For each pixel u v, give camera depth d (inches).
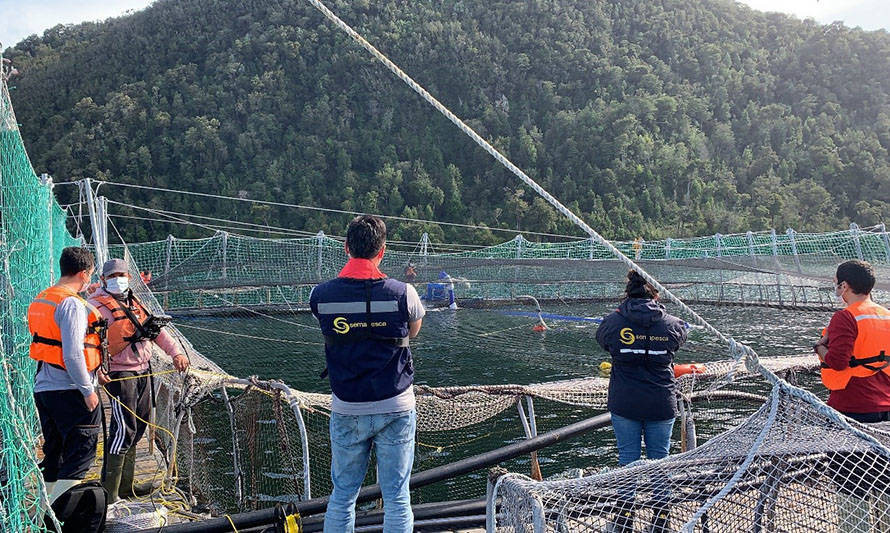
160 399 273.1
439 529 156.6
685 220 2987.2
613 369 150.3
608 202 3006.9
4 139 170.1
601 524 102.8
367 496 150.9
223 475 217.8
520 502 100.3
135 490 208.5
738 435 114.4
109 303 177.2
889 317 139.5
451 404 199.9
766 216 2847.0
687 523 95.7
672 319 146.7
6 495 111.3
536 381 515.2
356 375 114.7
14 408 113.7
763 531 105.7
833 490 107.0
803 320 797.2
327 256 1090.7
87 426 149.9
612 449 315.0
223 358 611.8
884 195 2984.7
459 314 847.7
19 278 190.1
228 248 1094.4
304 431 171.6
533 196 3159.5
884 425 125.0
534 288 974.4
